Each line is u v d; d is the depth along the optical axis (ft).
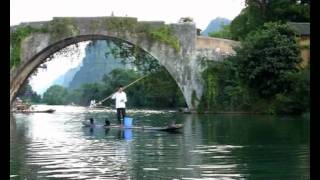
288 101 131.64
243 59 142.00
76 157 47.06
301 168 39.88
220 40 157.28
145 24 161.79
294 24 159.02
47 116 147.23
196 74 156.87
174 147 55.52
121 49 171.01
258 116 127.24
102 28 163.43
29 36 166.30
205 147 55.31
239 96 145.38
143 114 150.10
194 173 37.63
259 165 41.47
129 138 67.10
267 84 139.54
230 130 79.82
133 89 266.77
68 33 164.35
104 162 43.65
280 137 66.23
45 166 41.37
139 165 41.70
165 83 231.71
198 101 155.53
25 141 63.21
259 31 147.33
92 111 197.67
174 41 159.22
